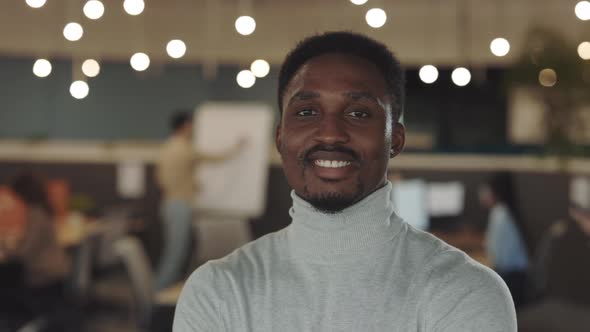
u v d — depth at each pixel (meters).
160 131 8.95
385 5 8.06
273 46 8.22
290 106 0.88
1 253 4.44
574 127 5.45
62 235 5.19
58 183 5.99
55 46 8.46
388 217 0.88
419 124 8.38
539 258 4.19
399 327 0.82
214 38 8.34
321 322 0.84
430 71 4.35
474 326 0.80
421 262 0.85
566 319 3.75
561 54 5.48
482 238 5.08
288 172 0.88
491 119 8.22
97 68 5.11
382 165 0.86
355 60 0.87
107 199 6.68
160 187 6.66
